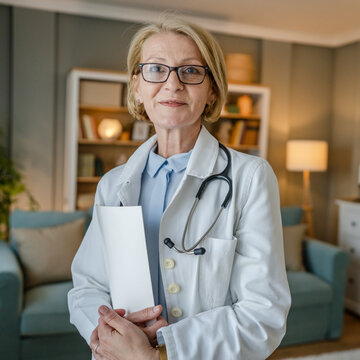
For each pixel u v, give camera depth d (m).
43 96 3.96
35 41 3.91
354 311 3.89
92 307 0.96
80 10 3.96
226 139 4.34
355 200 3.99
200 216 0.93
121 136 4.05
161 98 0.93
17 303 2.52
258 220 0.90
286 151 4.80
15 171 3.72
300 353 3.03
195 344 0.81
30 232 2.96
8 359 2.51
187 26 0.92
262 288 0.86
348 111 4.75
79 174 3.92
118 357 0.83
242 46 4.61
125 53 4.19
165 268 0.91
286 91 4.74
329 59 5.00
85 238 1.09
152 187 1.01
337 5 3.79
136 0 3.82
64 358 2.61
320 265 3.30
